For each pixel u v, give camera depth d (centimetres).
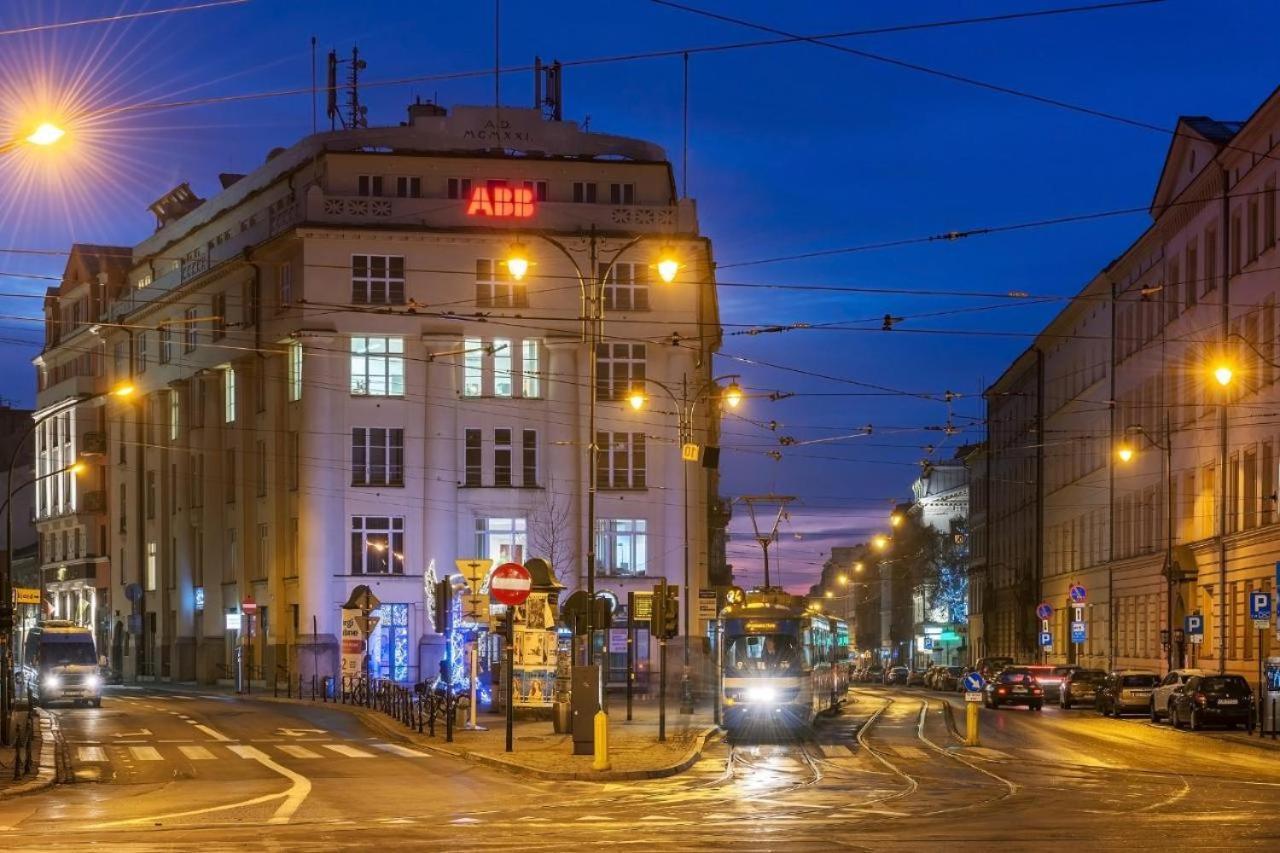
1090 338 8150
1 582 3569
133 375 8856
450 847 1828
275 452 7188
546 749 3397
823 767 3116
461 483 6875
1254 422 5609
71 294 10075
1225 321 5869
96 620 9650
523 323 6875
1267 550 5428
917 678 10900
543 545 6844
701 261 6950
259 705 5803
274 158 7694
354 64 7794
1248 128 5466
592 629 3738
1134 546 7250
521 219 6900
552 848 1811
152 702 6138
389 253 6862
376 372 6869
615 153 7188
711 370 8519
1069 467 8656
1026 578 9506
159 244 9038
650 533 6912
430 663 6756
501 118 7112
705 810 2281
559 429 6900
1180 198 6391
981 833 1920
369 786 2734
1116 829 1952
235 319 7588
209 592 7900
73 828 2084
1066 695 6259
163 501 8588
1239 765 3162
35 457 10831
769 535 6944
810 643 4528
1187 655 6228
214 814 2273
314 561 6762
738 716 4306
